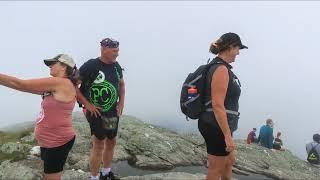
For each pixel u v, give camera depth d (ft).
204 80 7.13
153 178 10.71
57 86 6.93
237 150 16.26
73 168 11.84
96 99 8.84
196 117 7.22
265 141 18.97
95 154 9.16
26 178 10.55
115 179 9.78
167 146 14.23
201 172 13.01
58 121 6.97
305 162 17.88
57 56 7.28
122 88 9.48
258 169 14.28
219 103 6.77
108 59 8.84
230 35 7.10
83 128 14.98
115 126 9.18
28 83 6.68
